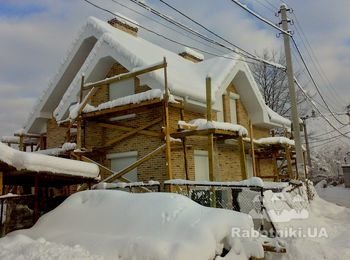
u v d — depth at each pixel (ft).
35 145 69.82
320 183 111.04
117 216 21.30
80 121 44.55
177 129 40.65
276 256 24.32
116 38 48.44
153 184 33.88
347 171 107.14
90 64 49.42
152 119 44.06
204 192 31.78
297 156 49.01
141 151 44.60
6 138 65.10
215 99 47.19
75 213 23.21
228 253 19.19
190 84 45.80
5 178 30.50
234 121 59.62
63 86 58.54
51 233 22.06
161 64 39.09
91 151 44.73
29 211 28.48
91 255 18.04
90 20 54.39
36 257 17.84
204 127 37.83
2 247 19.95
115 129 48.01
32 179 31.58
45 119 60.54
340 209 46.42
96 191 24.71
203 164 48.49
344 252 25.21
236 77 59.52
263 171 69.26
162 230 19.10
